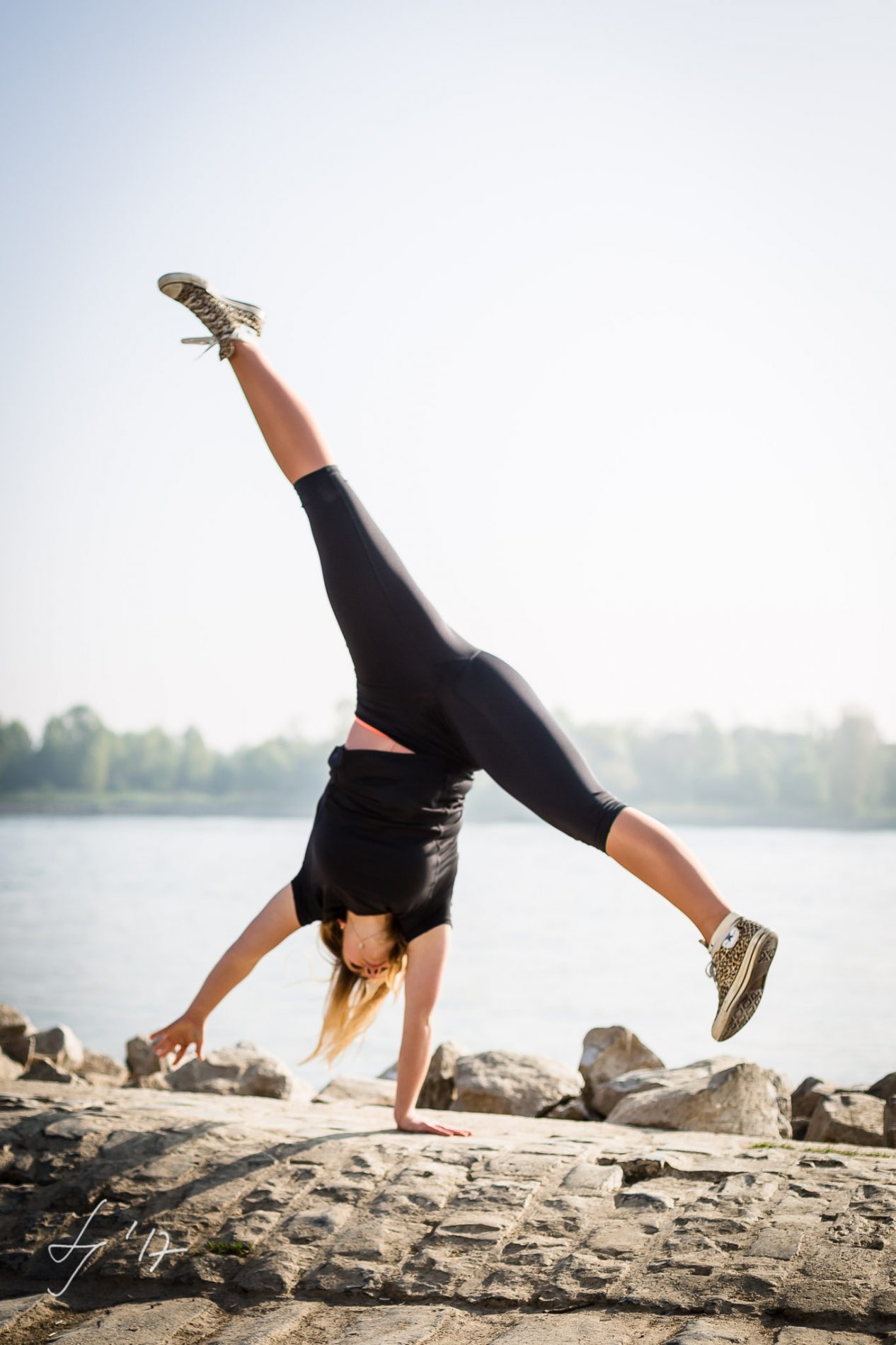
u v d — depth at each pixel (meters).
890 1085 5.95
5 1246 3.91
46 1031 8.11
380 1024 14.55
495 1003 16.11
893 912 28.66
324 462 4.44
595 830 3.82
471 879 44.03
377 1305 3.37
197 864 50.09
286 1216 3.88
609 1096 5.91
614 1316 3.14
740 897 33.34
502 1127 4.95
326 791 4.75
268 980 18.73
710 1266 3.30
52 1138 4.57
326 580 4.38
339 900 4.77
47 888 37.78
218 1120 4.80
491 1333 3.12
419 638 4.26
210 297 4.43
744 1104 5.07
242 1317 3.38
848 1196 3.66
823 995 16.55
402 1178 4.06
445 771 4.48
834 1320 2.99
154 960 20.44
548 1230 3.64
